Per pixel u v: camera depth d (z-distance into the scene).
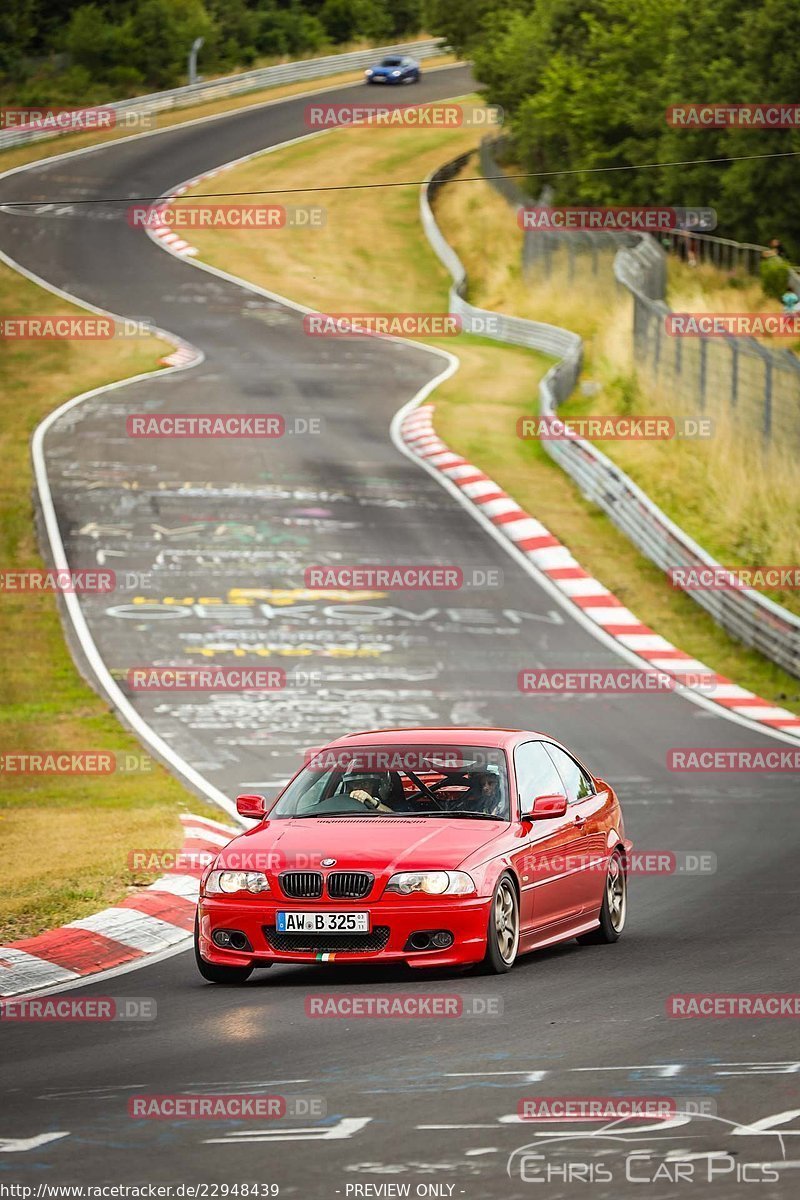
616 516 74.00
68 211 155.38
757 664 57.75
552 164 149.50
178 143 181.38
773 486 74.31
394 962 20.98
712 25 115.62
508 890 21.81
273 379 104.25
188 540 69.50
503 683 52.81
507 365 112.00
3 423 90.69
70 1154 13.18
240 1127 13.88
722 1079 15.22
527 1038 17.30
